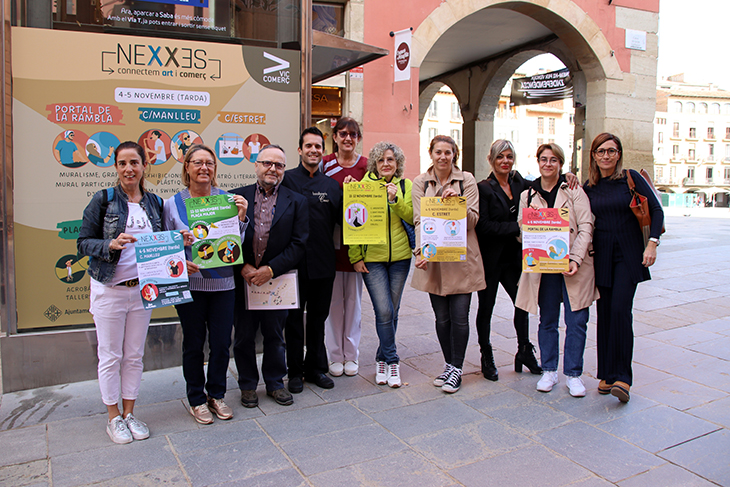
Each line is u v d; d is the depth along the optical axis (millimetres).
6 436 3156
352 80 9289
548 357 3896
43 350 3910
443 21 9750
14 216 3857
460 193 3848
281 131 4602
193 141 4328
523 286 3973
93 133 4023
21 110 3836
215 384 3453
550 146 3826
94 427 3277
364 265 3939
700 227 18844
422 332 5465
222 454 2939
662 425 3293
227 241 3240
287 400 3631
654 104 12148
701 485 2627
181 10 4230
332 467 2799
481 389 3922
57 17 3930
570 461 2863
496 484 2641
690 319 5875
